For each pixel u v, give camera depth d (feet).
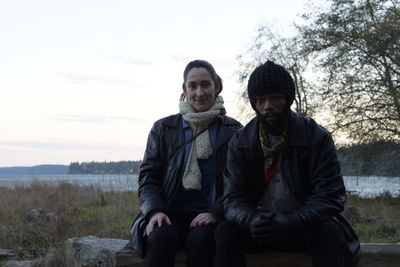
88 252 13.24
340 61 66.85
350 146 67.67
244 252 10.30
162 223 10.30
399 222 28.35
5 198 37.32
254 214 9.32
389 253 11.03
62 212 27.91
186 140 11.49
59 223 23.44
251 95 9.82
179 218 11.33
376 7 66.23
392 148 67.51
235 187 10.02
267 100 9.62
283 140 9.80
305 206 9.29
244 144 9.96
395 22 62.85
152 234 9.87
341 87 66.64
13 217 26.25
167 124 11.78
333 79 67.36
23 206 33.37
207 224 10.24
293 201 9.76
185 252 10.70
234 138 10.35
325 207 9.15
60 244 17.99
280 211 9.81
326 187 9.52
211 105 11.70
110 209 33.35
